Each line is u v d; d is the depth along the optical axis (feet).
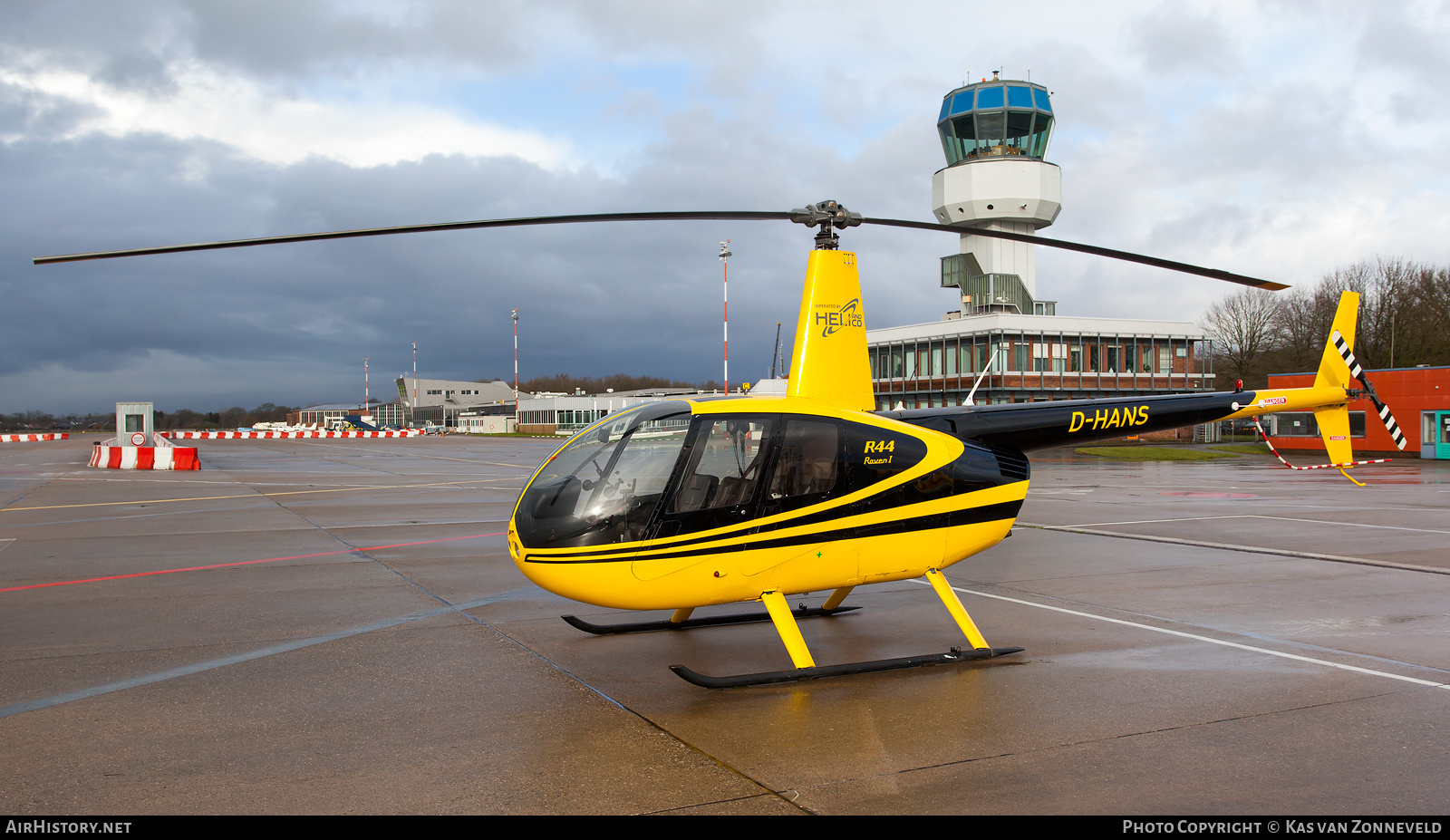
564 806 12.75
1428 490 69.87
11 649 21.56
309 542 40.01
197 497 62.08
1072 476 89.56
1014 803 12.85
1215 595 28.58
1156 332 156.87
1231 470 98.99
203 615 25.31
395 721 16.46
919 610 26.63
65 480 77.30
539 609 26.43
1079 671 19.92
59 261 19.49
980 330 149.59
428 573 32.27
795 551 19.39
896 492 20.45
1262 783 13.60
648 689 18.58
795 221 21.66
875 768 14.17
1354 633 23.43
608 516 18.08
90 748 15.05
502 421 302.66
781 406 19.70
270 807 12.69
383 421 402.52
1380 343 165.37
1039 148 163.63
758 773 13.99
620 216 20.63
